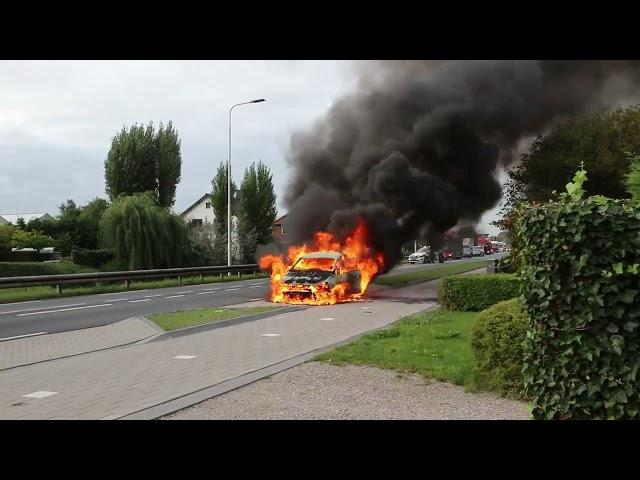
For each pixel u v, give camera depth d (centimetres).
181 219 3212
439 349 786
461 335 914
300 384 617
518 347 546
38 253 3794
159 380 648
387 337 925
